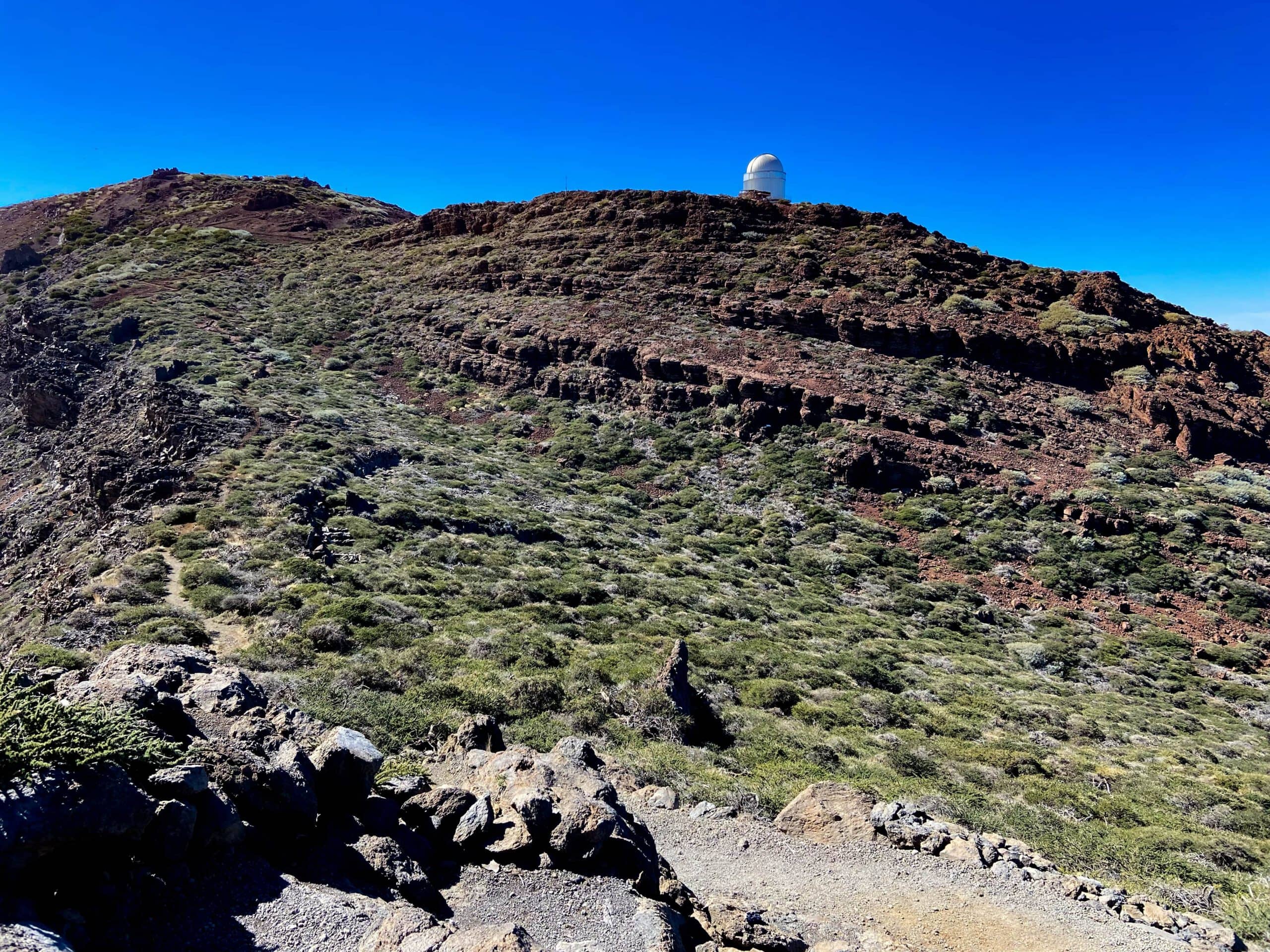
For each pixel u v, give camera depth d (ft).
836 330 187.21
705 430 159.63
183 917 18.25
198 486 94.12
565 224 252.21
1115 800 52.26
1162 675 90.02
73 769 17.95
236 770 22.50
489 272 230.27
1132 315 207.10
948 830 38.81
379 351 199.82
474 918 23.30
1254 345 215.72
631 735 51.57
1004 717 68.54
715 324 192.75
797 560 116.37
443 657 59.72
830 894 32.50
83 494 102.53
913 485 139.33
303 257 279.28
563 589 82.53
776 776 48.91
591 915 24.29
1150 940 30.17
